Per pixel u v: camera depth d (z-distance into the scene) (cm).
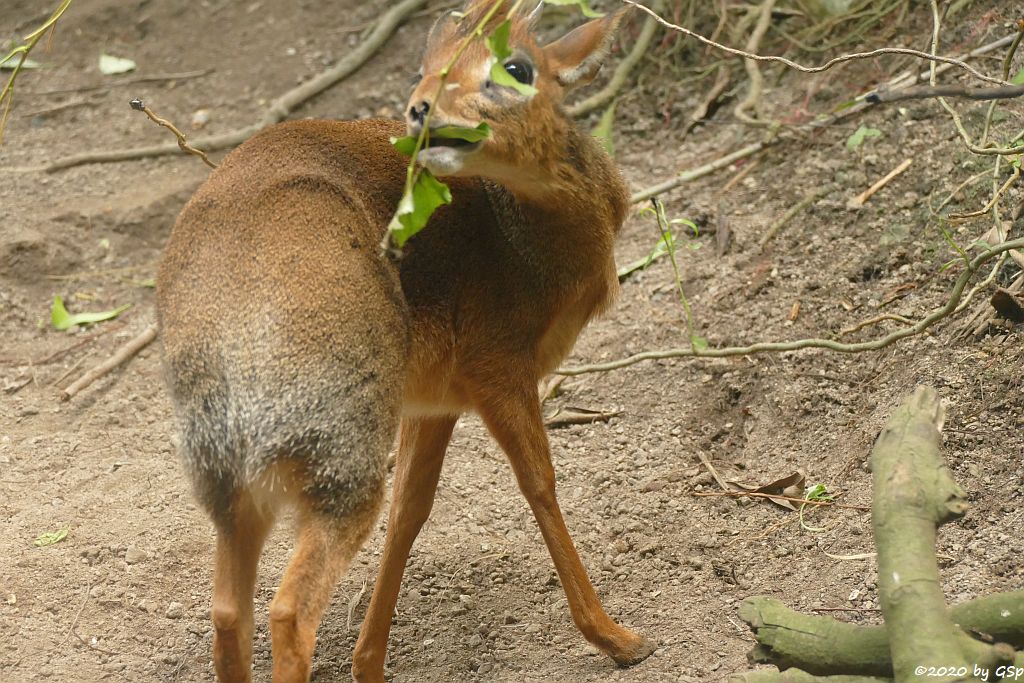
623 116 1477
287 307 686
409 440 853
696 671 810
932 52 1009
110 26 1805
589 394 1142
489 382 820
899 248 1148
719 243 1242
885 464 670
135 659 881
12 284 1371
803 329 1120
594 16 802
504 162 750
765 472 1009
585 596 834
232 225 725
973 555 849
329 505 682
